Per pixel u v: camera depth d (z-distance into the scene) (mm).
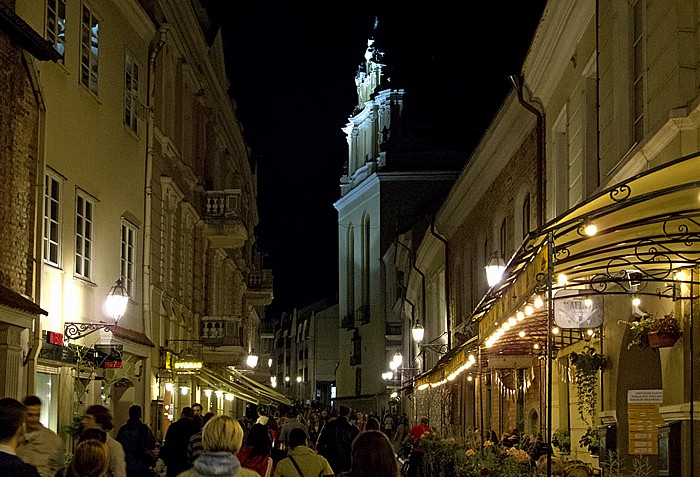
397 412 63625
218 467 7664
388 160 72625
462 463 19312
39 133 17078
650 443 15711
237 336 35406
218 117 41594
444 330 42688
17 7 16469
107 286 21984
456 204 37062
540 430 22719
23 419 7199
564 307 15703
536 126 23453
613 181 15211
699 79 11922
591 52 18016
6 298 14594
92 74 21109
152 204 26312
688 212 10172
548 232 10812
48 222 17844
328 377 107375
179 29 30141
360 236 78938
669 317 12445
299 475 12375
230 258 45656
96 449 8797
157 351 26922
